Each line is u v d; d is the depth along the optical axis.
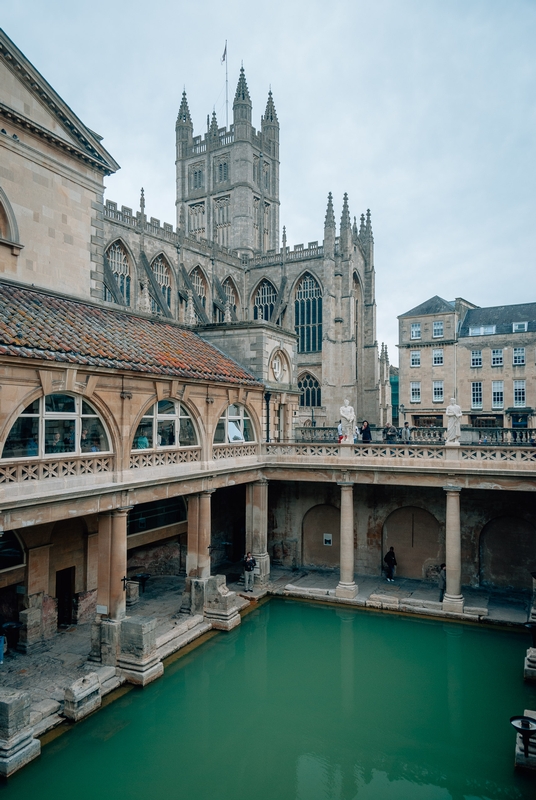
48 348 20.55
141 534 31.62
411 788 17.72
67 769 17.98
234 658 26.41
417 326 71.50
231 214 102.44
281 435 39.69
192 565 29.58
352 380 79.06
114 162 32.00
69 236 29.78
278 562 40.09
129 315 31.86
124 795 17.11
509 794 17.45
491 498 34.53
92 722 20.19
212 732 20.59
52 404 20.81
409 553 36.97
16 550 24.95
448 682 24.22
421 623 30.31
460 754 19.38
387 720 21.53
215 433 31.45
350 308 79.12
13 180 26.83
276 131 112.88
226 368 32.66
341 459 33.41
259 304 86.81
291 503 39.78
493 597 33.44
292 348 40.56
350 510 33.69
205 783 17.81
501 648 27.45
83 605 28.22
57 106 28.34
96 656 23.34
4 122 26.34
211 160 105.12
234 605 30.00
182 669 24.64
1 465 18.52
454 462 31.16
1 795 16.69
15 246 26.56
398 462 32.25
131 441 24.17
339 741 20.22
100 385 22.55
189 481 27.92
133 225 66.25
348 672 25.23
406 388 71.75
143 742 19.83
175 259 73.00
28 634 24.81
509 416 66.31
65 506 20.83
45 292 26.89
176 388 26.91
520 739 19.02
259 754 19.42
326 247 78.81
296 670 25.44
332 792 17.44
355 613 31.73
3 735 17.39
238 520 42.22
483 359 68.31
